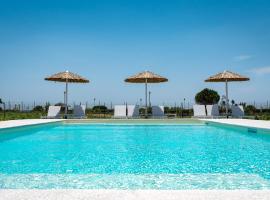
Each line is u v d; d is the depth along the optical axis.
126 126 12.36
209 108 15.27
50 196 2.62
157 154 5.87
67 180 3.61
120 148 6.69
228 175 3.89
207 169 4.47
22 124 9.96
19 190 2.78
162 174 3.94
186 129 11.31
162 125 12.73
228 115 15.14
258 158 5.42
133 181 3.56
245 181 3.58
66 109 14.83
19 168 4.56
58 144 7.36
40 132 10.32
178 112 17.36
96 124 12.91
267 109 19.08
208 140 8.09
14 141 7.93
